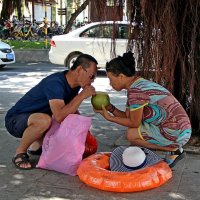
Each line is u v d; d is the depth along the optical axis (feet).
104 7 13.53
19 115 13.47
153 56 14.32
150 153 12.25
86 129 12.56
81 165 12.17
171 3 13.52
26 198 11.19
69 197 11.28
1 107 24.03
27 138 13.33
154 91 12.03
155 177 11.54
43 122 13.04
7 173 12.93
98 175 11.52
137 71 14.71
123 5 14.29
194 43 14.14
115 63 12.00
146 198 11.23
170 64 14.15
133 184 11.29
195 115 15.60
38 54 54.34
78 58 12.76
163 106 12.07
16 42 62.75
